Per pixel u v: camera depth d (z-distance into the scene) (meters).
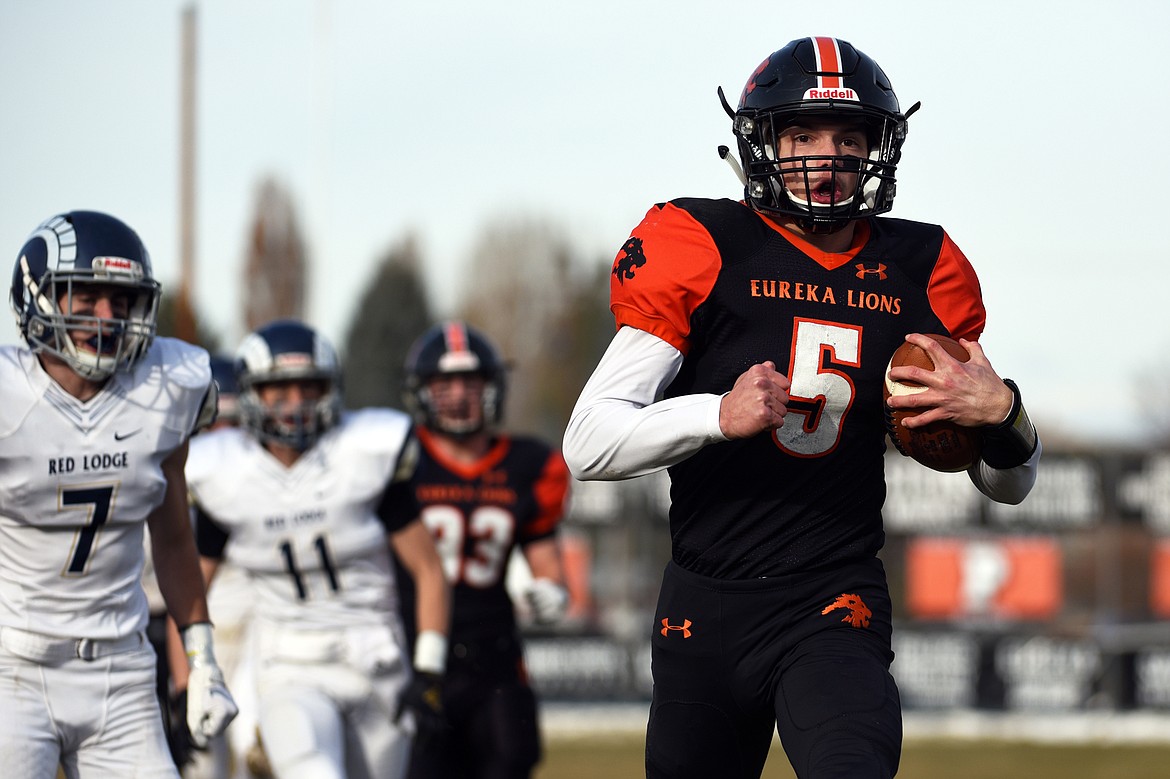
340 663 19.80
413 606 22.28
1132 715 40.19
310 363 19.41
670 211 12.52
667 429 11.46
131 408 13.87
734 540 12.40
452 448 22.80
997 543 40.56
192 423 14.30
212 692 14.46
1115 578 40.44
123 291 13.66
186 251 70.12
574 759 33.53
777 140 12.36
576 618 40.00
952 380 11.77
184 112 70.38
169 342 14.52
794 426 12.19
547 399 148.25
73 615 13.79
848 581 12.38
